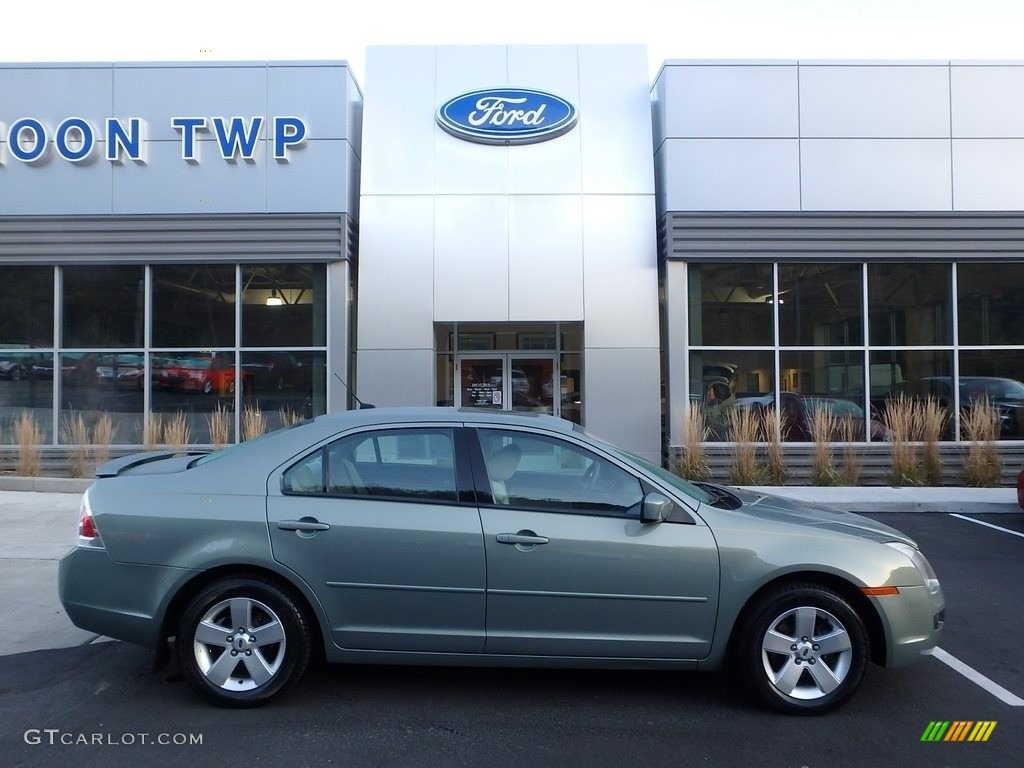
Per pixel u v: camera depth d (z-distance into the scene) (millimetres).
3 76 13164
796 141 13297
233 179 13188
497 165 13281
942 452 12688
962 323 13531
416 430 4648
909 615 4438
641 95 13438
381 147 13289
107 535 4418
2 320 13391
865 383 13414
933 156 13336
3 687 4762
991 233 13281
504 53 13516
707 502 4715
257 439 4770
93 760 3863
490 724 4293
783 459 12586
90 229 13117
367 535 4371
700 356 13375
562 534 4375
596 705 4547
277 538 4367
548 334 14258
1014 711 4508
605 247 13203
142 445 12945
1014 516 10578
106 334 13352
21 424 12508
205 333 13320
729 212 13211
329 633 4391
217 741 4062
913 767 3859
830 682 4363
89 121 13164
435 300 13125
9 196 13141
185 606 4496
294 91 13258
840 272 13516
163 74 13203
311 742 4062
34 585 6887
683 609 4371
